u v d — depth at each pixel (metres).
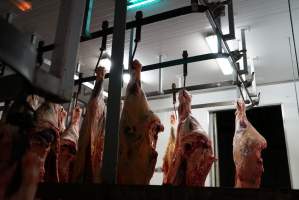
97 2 2.59
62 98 0.81
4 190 0.60
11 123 0.67
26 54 0.64
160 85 3.34
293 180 3.62
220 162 4.21
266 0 2.50
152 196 1.08
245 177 2.11
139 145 1.54
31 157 0.66
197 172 1.72
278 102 4.01
